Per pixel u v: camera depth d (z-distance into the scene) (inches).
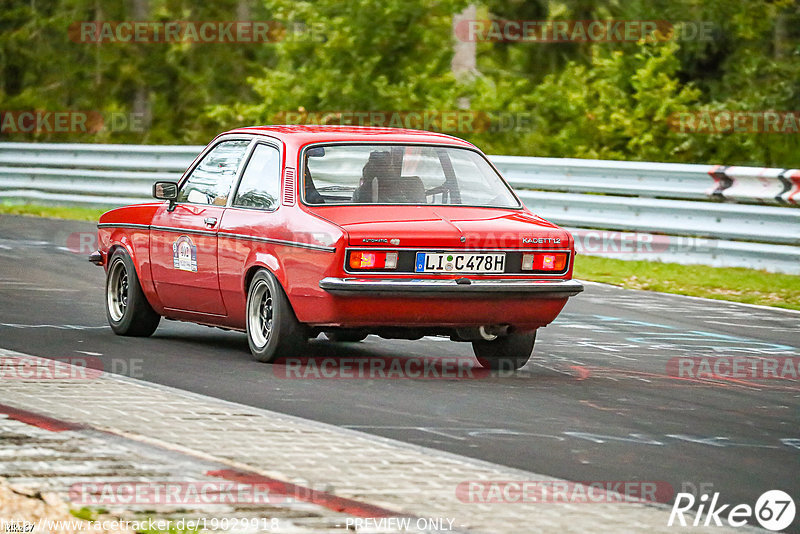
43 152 3016.7
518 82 3506.4
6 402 849.5
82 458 706.8
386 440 791.7
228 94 4662.9
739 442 842.8
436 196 1110.4
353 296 1015.6
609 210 2113.7
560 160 2194.9
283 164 1104.2
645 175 2079.2
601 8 3900.1
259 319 1100.5
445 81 3368.6
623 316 1514.5
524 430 850.8
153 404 861.8
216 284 1143.6
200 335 1290.6
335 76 3316.9
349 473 696.4
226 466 699.4
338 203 1079.0
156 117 4662.9
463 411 907.4
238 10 4672.7
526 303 1065.5
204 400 886.4
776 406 982.4
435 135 1175.6
